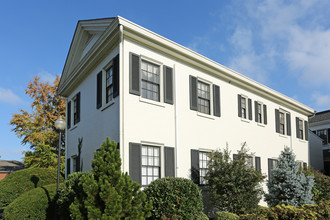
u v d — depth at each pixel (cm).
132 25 1032
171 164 1107
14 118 2612
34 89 2784
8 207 1031
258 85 1638
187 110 1221
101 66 1233
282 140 1830
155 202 880
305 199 1177
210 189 1118
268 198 1254
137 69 1064
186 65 1257
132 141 1007
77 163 1422
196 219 904
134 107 1035
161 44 1138
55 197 1053
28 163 2352
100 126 1186
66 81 1599
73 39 1530
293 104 1989
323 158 2589
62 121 1023
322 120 2631
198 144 1241
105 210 640
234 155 1409
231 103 1470
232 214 980
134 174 980
